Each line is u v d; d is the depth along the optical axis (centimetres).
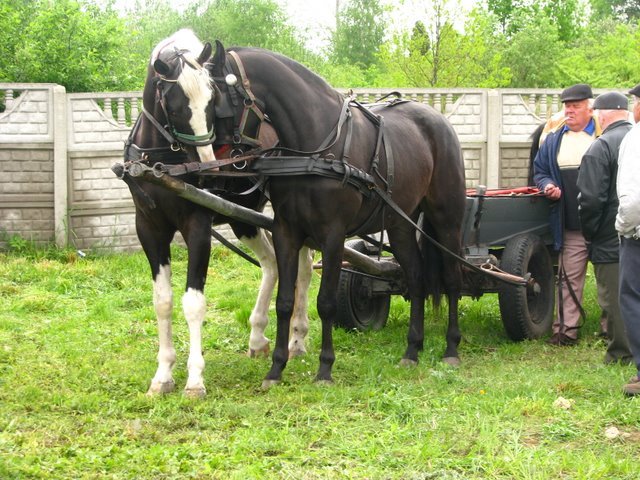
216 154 561
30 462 440
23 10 1555
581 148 762
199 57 541
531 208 775
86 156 1142
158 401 555
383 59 2003
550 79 2292
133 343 738
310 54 2562
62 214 1130
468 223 760
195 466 441
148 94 562
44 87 1118
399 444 472
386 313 831
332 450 466
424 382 606
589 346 752
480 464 438
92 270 1028
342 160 584
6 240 1117
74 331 766
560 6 3141
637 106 586
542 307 786
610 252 652
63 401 552
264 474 432
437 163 697
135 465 441
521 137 1267
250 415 527
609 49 2375
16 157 1118
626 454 462
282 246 597
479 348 742
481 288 757
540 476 420
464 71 1961
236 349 738
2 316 820
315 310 868
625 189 550
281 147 580
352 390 577
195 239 567
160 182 529
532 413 530
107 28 1620
